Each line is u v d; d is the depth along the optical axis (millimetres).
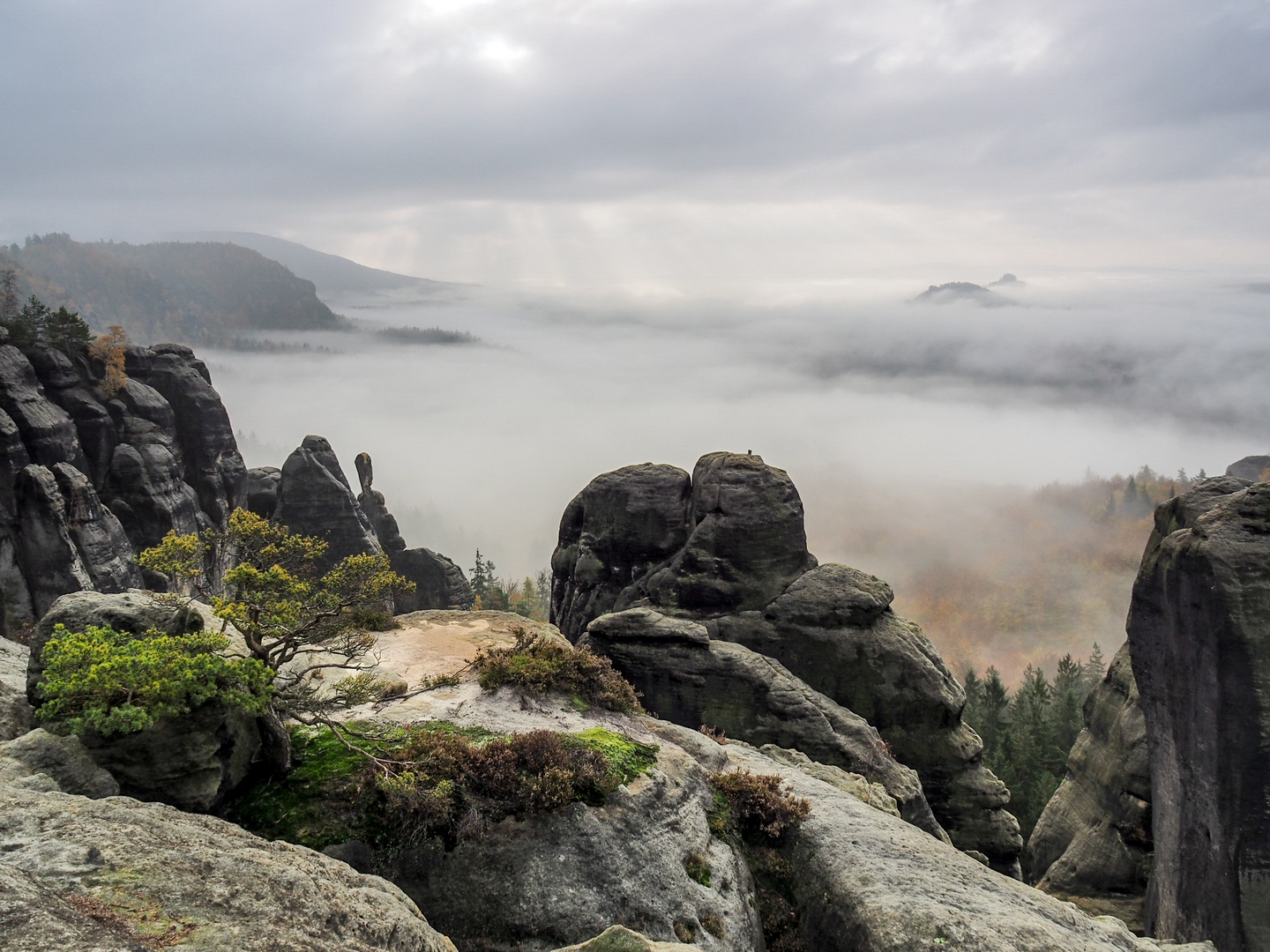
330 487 84438
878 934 22812
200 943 12648
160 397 75938
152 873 13992
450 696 31156
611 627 44500
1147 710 43625
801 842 27672
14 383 63000
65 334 73375
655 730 32469
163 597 27406
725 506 51375
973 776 44062
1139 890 44500
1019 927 22719
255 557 26078
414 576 91750
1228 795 36219
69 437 65250
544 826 23922
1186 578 39062
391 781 23672
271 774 25016
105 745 21234
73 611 25859
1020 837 43500
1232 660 36375
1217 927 36344
